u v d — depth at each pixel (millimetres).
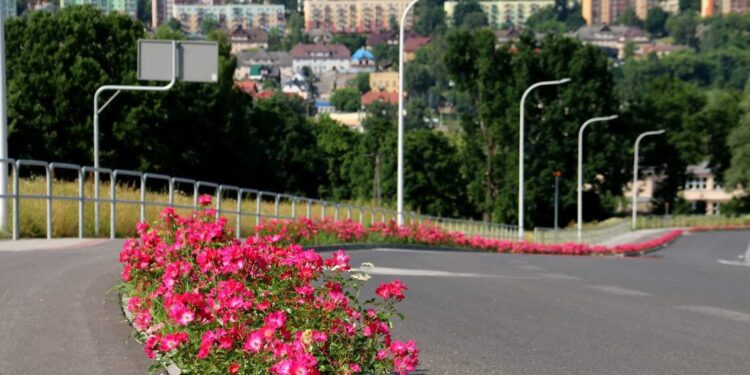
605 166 138250
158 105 100562
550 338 17078
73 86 96438
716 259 63312
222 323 10609
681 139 171625
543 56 141375
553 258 46656
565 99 137625
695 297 25641
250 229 45344
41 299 16359
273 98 161375
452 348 15672
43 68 97562
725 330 18875
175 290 13477
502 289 25547
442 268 32562
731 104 178000
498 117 139625
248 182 122750
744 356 15781
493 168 141875
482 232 76500
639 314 21109
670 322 19875
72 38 98562
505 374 13703
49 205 32031
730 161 171750
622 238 108562
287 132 167000
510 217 139500
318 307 10906
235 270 12656
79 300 16359
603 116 139500
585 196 144250
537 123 141125
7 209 32219
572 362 14797
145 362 12273
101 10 104500
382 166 163375
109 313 15305
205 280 13250
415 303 21359
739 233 125188
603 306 22484
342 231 44125
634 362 14961
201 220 18188
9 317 14703
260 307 10977
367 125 189875
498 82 140750
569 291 25906
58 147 96250
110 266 21172
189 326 10711
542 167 138250
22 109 95562
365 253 39344
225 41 125562
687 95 177500
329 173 176125
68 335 13617
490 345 16094
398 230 50562
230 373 9695
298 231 39812
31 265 21016
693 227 135750
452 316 19484
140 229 18125
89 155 96938
